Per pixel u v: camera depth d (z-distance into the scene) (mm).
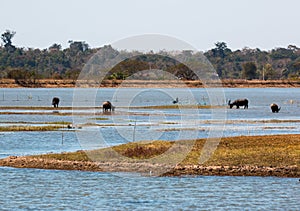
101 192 62188
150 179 67000
